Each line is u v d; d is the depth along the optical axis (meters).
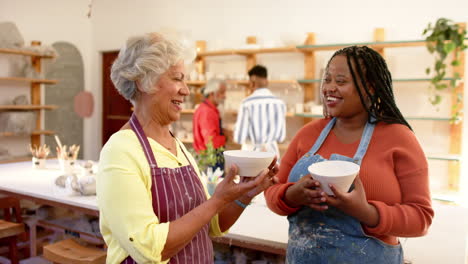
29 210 3.50
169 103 1.14
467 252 1.63
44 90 5.88
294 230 1.27
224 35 5.32
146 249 0.98
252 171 1.10
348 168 1.07
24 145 5.63
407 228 1.07
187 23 5.59
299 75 4.64
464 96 4.03
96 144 6.56
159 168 1.11
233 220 1.30
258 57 5.14
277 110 3.87
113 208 1.01
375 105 1.23
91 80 6.53
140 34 1.12
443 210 2.21
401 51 4.29
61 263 2.11
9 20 5.43
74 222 2.74
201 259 1.20
